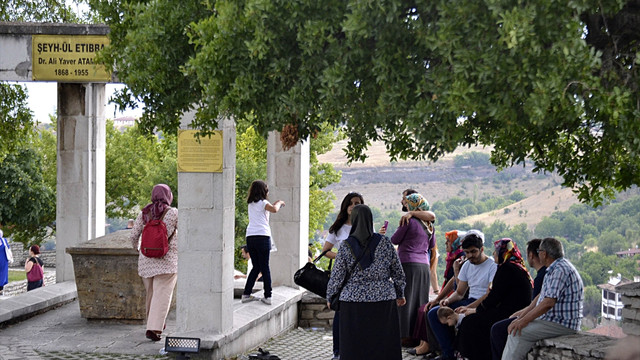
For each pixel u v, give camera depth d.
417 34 5.23
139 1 6.73
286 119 6.23
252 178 32.41
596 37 5.55
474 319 8.55
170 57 6.51
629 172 6.98
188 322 9.02
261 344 10.27
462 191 122.56
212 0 6.23
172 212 9.65
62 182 13.08
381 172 155.00
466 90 4.94
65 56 12.08
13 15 16.62
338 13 5.54
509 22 4.56
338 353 9.04
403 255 10.09
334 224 9.31
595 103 4.79
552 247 7.67
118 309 10.53
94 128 13.19
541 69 4.79
